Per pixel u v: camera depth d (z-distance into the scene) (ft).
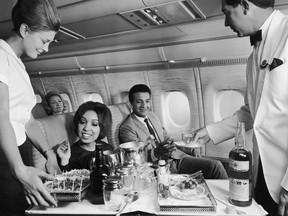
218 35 7.91
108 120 6.53
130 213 3.35
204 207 3.35
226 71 8.65
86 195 3.97
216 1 5.46
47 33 3.69
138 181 4.23
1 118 3.35
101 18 6.34
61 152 5.91
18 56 4.07
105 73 11.58
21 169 3.29
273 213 4.29
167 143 5.55
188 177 4.42
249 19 4.02
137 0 5.38
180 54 9.01
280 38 3.93
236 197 3.47
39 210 3.55
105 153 4.31
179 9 5.84
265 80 3.97
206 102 9.65
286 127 3.85
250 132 8.52
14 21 3.66
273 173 4.07
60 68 12.71
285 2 5.73
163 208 3.39
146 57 9.84
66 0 5.68
